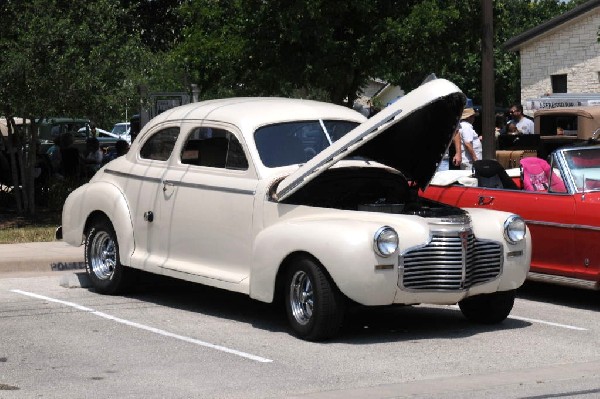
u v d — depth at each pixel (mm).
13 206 19531
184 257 10742
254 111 10688
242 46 18047
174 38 24078
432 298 9273
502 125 23141
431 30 17547
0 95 16391
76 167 21391
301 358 8727
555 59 36688
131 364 8500
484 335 9836
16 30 16531
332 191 10195
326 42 17219
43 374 8156
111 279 11672
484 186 12453
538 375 8148
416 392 7543
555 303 11789
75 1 17312
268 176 10047
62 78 16328
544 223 11508
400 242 9117
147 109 19344
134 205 11391
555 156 11719
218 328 10031
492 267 9773
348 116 10977
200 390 7641
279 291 9734
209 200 10438
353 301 9297
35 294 11844
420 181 10727
